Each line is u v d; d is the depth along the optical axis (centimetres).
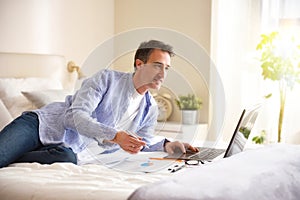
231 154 201
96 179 163
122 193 141
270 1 387
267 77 365
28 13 327
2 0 307
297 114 380
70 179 163
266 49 378
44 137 216
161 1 409
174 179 144
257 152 195
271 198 142
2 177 168
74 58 373
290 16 381
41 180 162
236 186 139
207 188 136
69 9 366
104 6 410
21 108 276
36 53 333
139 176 169
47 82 305
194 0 394
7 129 209
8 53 302
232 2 391
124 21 427
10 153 199
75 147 220
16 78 296
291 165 177
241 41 392
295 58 371
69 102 227
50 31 347
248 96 394
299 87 379
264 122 387
